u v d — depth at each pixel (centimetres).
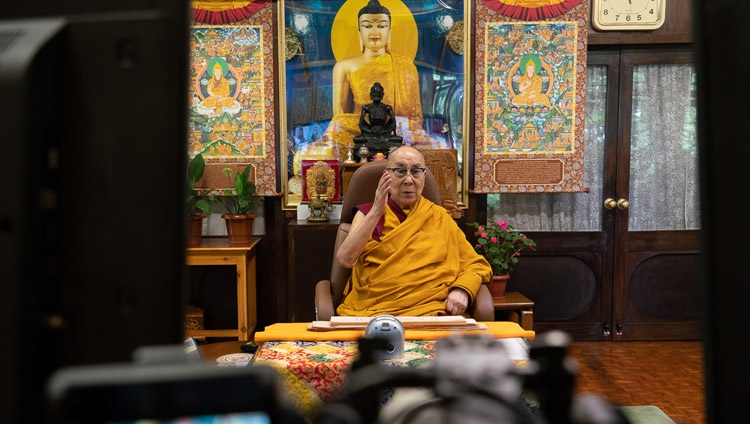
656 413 316
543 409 32
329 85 446
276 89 445
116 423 27
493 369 34
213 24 433
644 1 441
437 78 447
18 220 32
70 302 36
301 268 412
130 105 35
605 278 468
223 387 28
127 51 35
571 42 437
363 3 441
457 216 422
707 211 34
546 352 33
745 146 32
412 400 32
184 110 35
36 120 33
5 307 33
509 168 446
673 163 466
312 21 442
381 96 429
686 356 425
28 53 33
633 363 410
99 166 35
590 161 465
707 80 33
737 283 33
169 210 35
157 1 36
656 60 455
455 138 451
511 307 406
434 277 274
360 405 31
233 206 452
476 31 438
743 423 33
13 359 33
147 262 36
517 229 465
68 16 36
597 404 32
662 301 471
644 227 469
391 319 182
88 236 36
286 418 29
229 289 458
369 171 300
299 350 198
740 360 33
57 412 26
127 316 36
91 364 36
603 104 461
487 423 30
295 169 449
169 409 27
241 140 441
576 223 467
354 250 276
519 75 441
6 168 32
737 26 32
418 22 444
